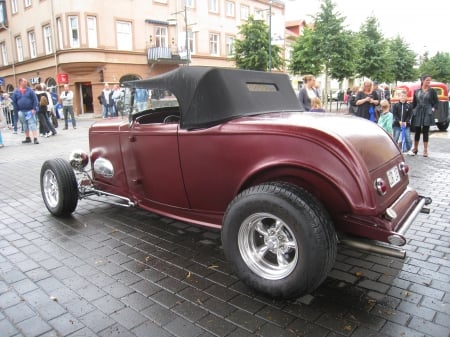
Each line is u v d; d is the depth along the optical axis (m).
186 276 3.16
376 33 29.70
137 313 2.65
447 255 3.48
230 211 2.80
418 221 4.34
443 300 2.75
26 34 30.69
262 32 26.97
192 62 33.31
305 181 2.74
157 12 30.03
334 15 24.56
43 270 3.28
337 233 2.81
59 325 2.52
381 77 29.83
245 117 3.12
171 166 3.43
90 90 28.05
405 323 2.49
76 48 26.20
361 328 2.44
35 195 5.71
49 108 14.88
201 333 2.42
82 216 4.67
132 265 3.37
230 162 3.00
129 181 4.01
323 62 25.25
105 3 26.81
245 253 2.82
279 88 3.79
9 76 34.25
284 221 2.54
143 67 29.64
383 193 2.60
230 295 2.86
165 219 4.52
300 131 2.67
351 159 2.51
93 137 4.44
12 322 2.56
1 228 4.30
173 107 4.19
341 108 28.08
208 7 34.09
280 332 2.42
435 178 6.40
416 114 8.46
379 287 2.94
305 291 2.56
